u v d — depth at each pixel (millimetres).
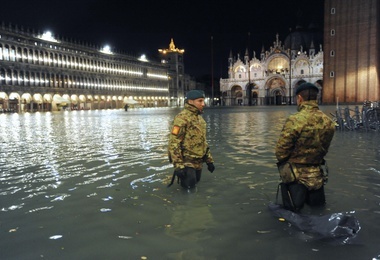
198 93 5816
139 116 39312
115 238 3791
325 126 4613
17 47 74812
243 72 123188
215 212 4570
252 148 10398
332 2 70312
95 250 3510
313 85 4754
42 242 3730
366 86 67375
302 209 4629
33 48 78938
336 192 5418
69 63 89625
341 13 69438
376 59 66438
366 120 15195
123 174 7008
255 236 3803
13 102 73312
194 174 5742
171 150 5582
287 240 3691
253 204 4891
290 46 105438
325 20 71312
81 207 4906
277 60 117375
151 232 3936
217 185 5949
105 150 10523
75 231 4023
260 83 119562
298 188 4555
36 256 3408
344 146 10516
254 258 3307
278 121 24141
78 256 3387
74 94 90688
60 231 4031
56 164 8289
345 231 3799
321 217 4051
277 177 6508
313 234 3836
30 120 33562
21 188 6062
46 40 82125
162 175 6816
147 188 5840
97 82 99000
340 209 4613
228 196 5285
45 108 82062
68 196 5492
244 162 8078
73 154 9812
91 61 96875
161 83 128125
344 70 69625
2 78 71438
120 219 4379
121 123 25516
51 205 5035
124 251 3473
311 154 4621
